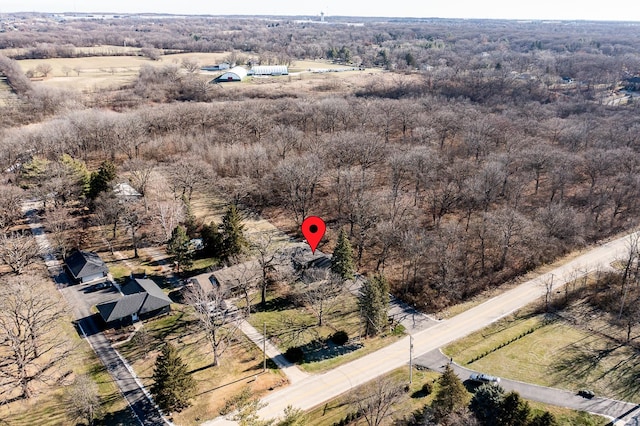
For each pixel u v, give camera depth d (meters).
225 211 120.81
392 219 104.44
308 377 70.62
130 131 144.38
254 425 55.03
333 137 139.50
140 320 81.94
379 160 138.50
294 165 118.88
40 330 76.25
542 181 138.25
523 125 157.88
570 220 105.25
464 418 54.78
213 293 83.25
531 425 53.16
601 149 132.12
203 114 160.00
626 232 114.00
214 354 72.00
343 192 119.12
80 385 62.09
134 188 121.19
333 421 61.91
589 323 83.38
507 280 96.62
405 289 92.75
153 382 68.38
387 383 65.25
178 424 61.66
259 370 71.75
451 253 94.62
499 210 107.94
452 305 89.31
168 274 95.25
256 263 92.62
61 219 103.50
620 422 61.91
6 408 63.06
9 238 100.38
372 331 80.88
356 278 97.00
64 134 136.88
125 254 101.44
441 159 132.75
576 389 68.06
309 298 86.38
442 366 72.88
